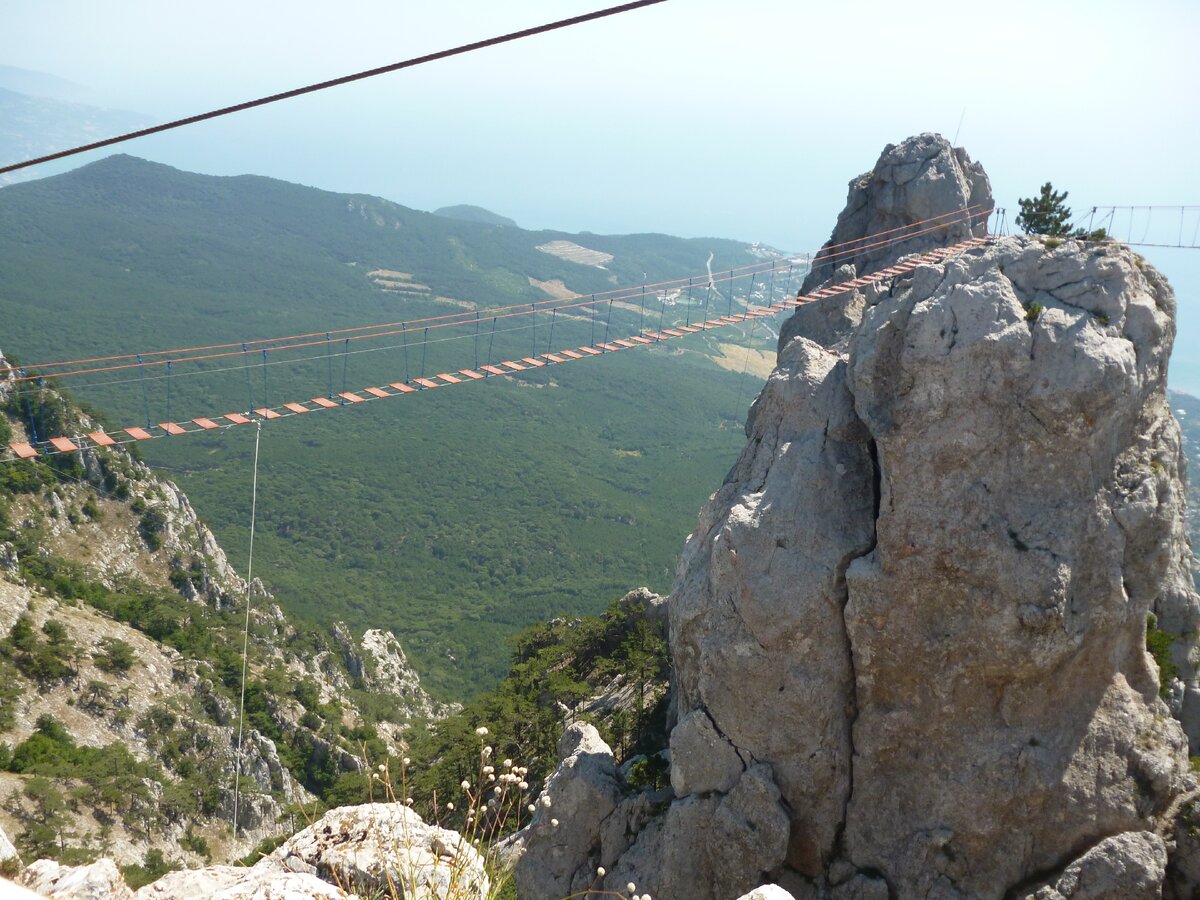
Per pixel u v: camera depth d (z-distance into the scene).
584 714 60.00
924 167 63.66
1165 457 35.88
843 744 36.81
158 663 115.81
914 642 34.75
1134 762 33.78
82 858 77.62
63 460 147.38
